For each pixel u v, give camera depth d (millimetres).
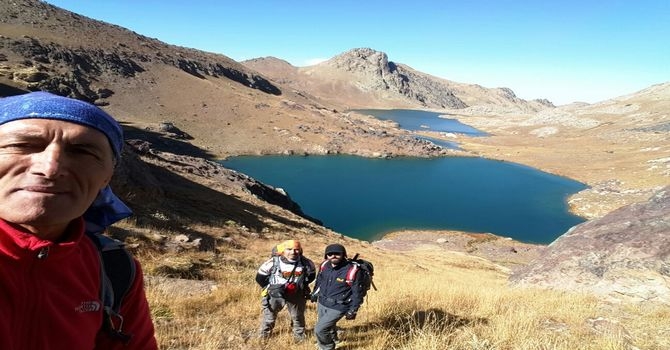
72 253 1252
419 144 127812
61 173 1084
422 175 94500
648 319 9023
